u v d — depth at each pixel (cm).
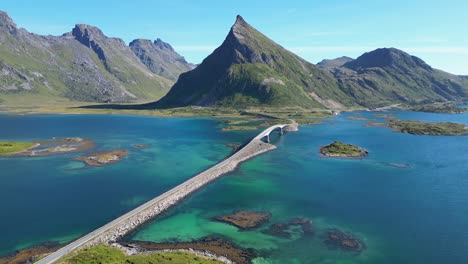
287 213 9138
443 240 7600
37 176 12575
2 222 8462
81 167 14025
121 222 7938
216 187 11331
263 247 7294
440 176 12631
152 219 8675
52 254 6506
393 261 6762
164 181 12069
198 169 13838
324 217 8862
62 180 12088
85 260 6231
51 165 14288
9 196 10350
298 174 13000
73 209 9331
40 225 8306
